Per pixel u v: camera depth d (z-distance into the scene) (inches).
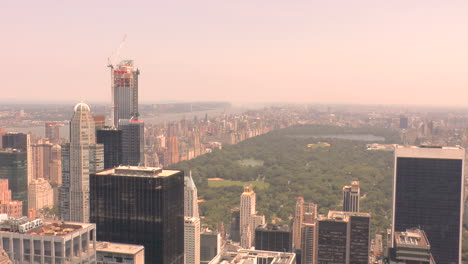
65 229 6643.7
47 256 6323.8
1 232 6422.2
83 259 6658.5
